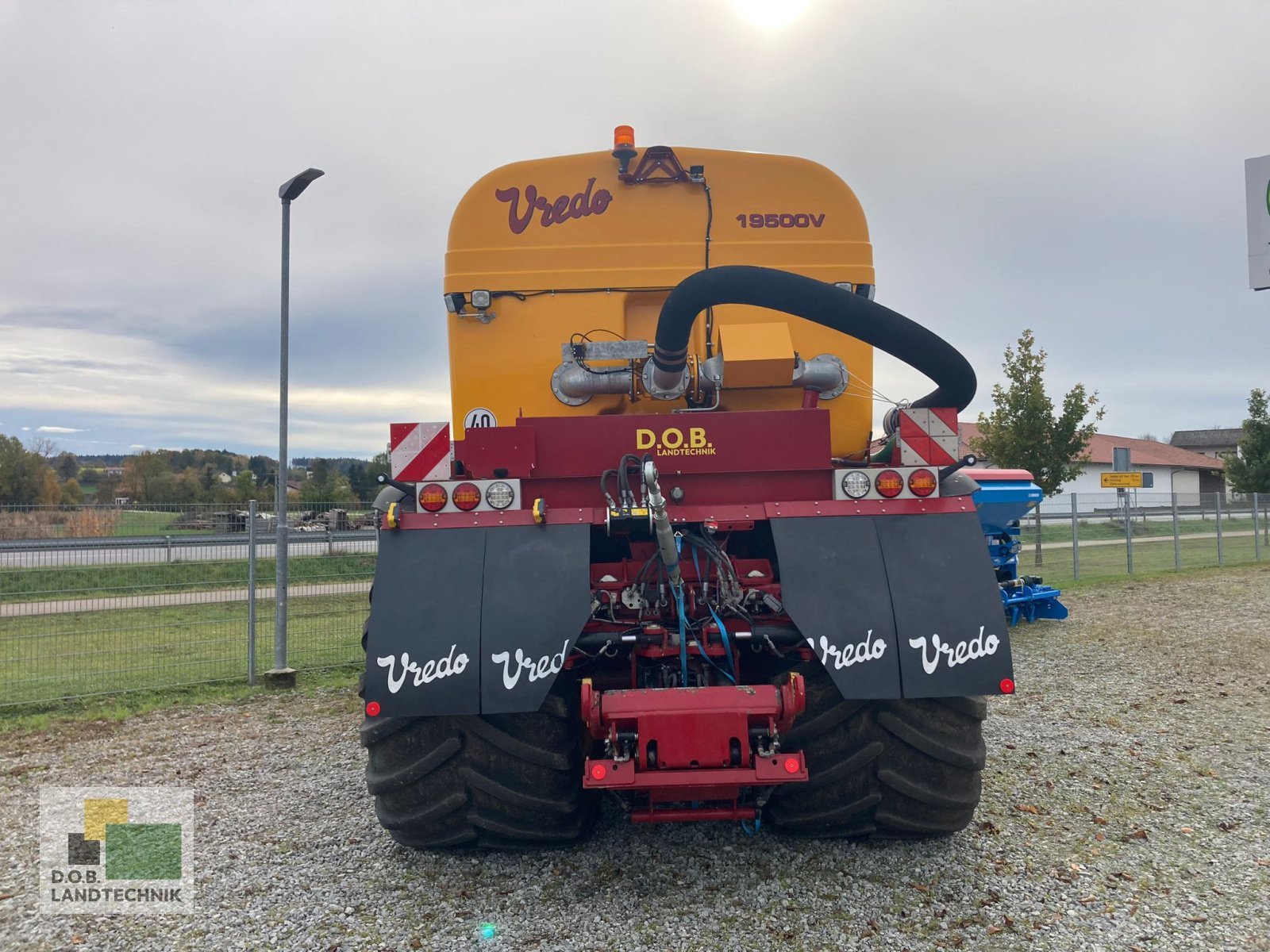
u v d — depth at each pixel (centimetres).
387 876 365
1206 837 391
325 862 382
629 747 312
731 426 365
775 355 427
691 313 385
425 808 346
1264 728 574
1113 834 395
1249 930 307
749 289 377
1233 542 2295
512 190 468
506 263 464
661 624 362
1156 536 2448
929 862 364
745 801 365
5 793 495
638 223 467
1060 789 455
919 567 333
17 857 400
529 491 367
